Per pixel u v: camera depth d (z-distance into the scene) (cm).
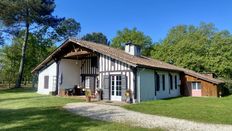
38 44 3638
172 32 4503
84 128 716
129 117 902
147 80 1652
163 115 962
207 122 816
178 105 1317
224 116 934
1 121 836
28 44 3522
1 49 3694
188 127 736
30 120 848
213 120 852
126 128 717
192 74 2278
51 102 1405
